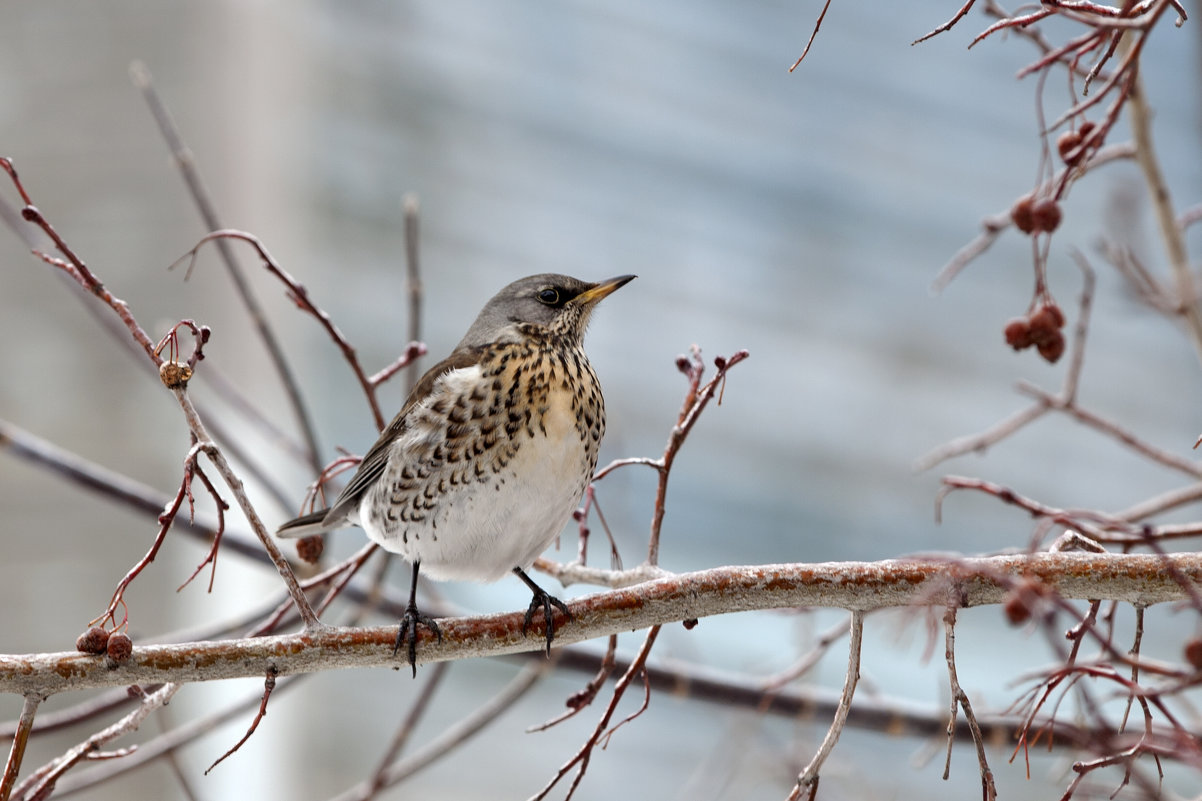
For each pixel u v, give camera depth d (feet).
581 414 28.14
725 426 53.16
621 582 24.57
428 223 51.90
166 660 21.44
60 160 46.26
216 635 28.19
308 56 50.78
